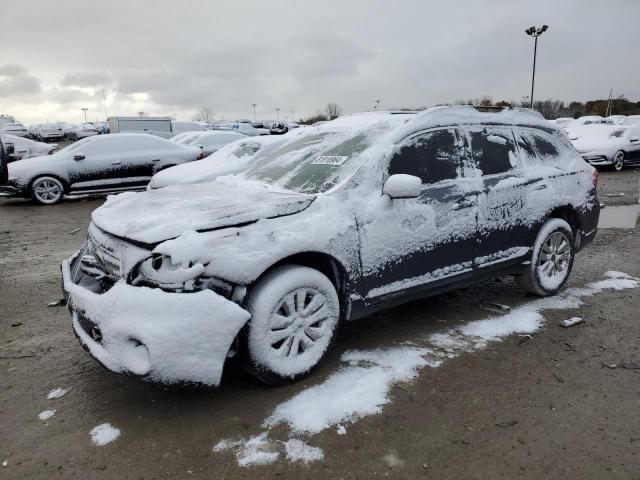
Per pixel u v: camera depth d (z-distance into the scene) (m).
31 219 10.17
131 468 2.63
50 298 5.32
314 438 2.83
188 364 2.79
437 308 4.73
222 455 2.71
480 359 3.72
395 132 3.90
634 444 2.76
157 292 2.82
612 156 15.92
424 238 3.86
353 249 3.49
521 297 5.02
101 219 3.44
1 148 7.05
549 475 2.54
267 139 10.20
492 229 4.31
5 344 4.18
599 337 4.09
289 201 3.37
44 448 2.80
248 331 3.08
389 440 2.81
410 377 3.46
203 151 14.19
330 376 3.46
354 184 3.61
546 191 4.73
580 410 3.08
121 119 25.47
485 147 4.42
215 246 2.95
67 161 11.80
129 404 3.22
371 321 4.44
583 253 6.76
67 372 3.68
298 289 3.25
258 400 3.19
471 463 2.62
